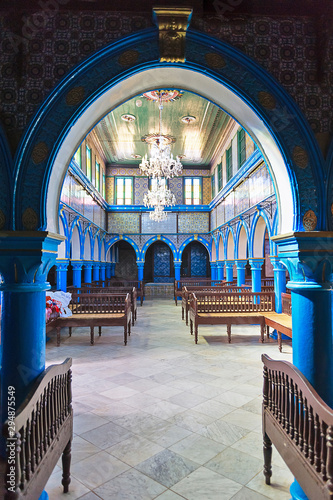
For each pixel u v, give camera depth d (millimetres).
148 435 3814
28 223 2742
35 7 2854
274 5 2951
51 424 2523
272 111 2885
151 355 7199
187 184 21406
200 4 2875
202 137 16562
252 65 2857
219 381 5586
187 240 21078
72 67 2799
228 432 3887
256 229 11992
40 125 2787
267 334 8742
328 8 2877
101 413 4379
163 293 22719
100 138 16609
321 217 2873
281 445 2652
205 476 3064
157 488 2898
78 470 3166
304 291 2910
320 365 2836
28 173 2764
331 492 1870
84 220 14375
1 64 2822
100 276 19828
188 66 2863
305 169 2891
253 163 11094
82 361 6742
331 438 1874
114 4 2869
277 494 2818
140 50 2848
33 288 2736
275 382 2834
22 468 1957
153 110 13523
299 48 2951
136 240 20984
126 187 21234
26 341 2701
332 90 2934
